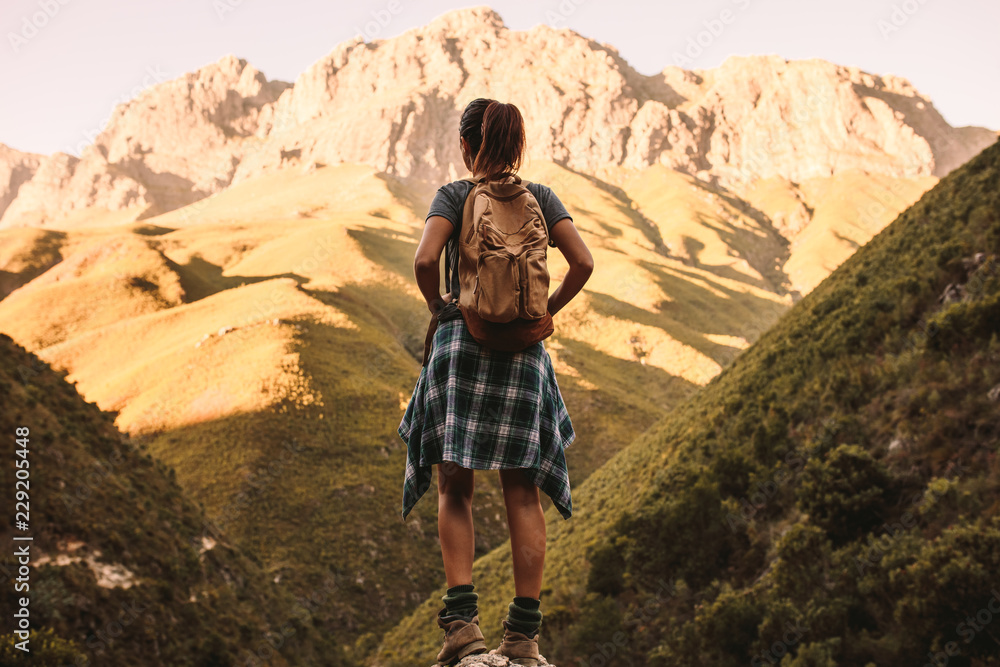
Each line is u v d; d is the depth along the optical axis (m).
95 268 191.88
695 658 19.09
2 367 37.56
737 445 31.75
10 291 197.38
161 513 38.62
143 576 31.06
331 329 125.62
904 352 24.17
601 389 126.94
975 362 19.52
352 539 73.00
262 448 84.62
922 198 45.53
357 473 83.38
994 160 33.59
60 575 26.53
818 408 27.44
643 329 162.25
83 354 135.38
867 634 15.16
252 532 71.00
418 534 76.19
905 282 28.03
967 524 14.11
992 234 24.72
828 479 19.28
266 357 107.56
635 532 28.52
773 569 20.77
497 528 74.75
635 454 57.19
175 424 92.69
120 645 26.52
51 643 21.97
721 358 155.62
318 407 95.25
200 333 129.12
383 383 108.50
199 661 29.44
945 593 12.76
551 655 26.38
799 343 37.25
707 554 26.00
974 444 17.41
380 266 186.62
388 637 55.56
